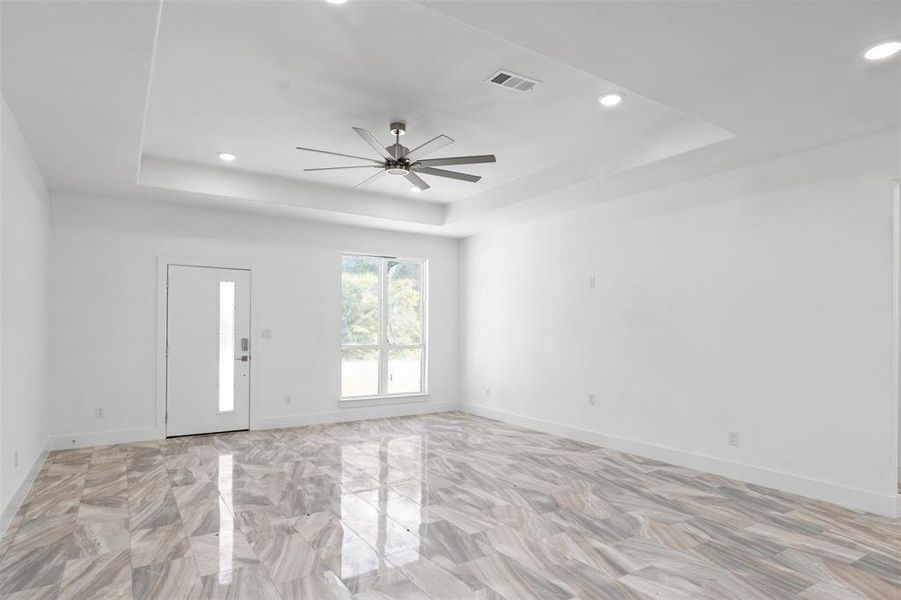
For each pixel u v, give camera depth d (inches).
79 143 155.6
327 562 113.7
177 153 199.8
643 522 138.1
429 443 229.0
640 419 211.5
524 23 95.3
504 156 201.3
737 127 143.9
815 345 161.5
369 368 293.7
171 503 149.7
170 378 235.6
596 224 234.1
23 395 155.2
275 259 261.9
